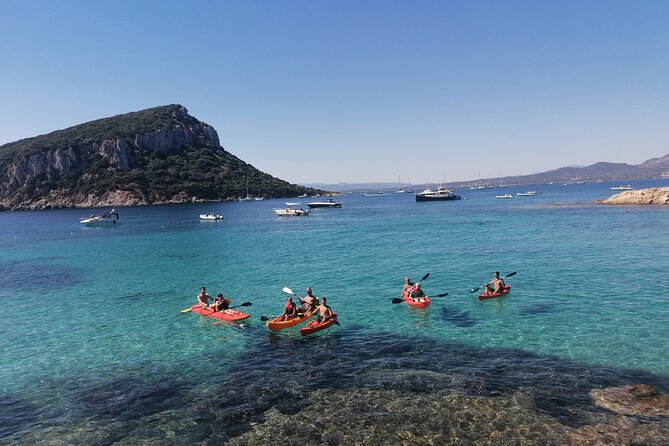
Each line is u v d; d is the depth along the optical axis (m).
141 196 170.12
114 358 15.99
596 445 9.20
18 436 10.84
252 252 42.78
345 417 10.81
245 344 16.81
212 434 10.46
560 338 15.65
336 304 21.97
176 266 36.34
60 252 48.56
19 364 15.75
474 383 12.27
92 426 11.17
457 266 30.78
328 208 132.25
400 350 15.23
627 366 13.08
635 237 39.31
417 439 9.76
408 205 134.25
